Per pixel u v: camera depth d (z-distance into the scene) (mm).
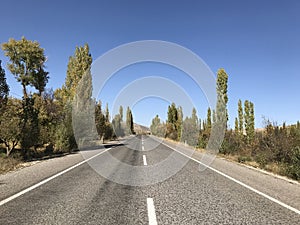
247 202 5930
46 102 25344
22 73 39531
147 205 5637
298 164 9602
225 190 7160
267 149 14102
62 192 6688
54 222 4508
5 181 8117
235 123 27781
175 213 5102
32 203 5641
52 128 19797
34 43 39469
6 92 19734
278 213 5133
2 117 14500
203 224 4516
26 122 15688
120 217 4824
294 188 7660
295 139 13516
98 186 7500
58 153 19203
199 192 6906
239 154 17562
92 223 4492
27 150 16047
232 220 4723
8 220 4578
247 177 9344
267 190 7215
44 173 9688
